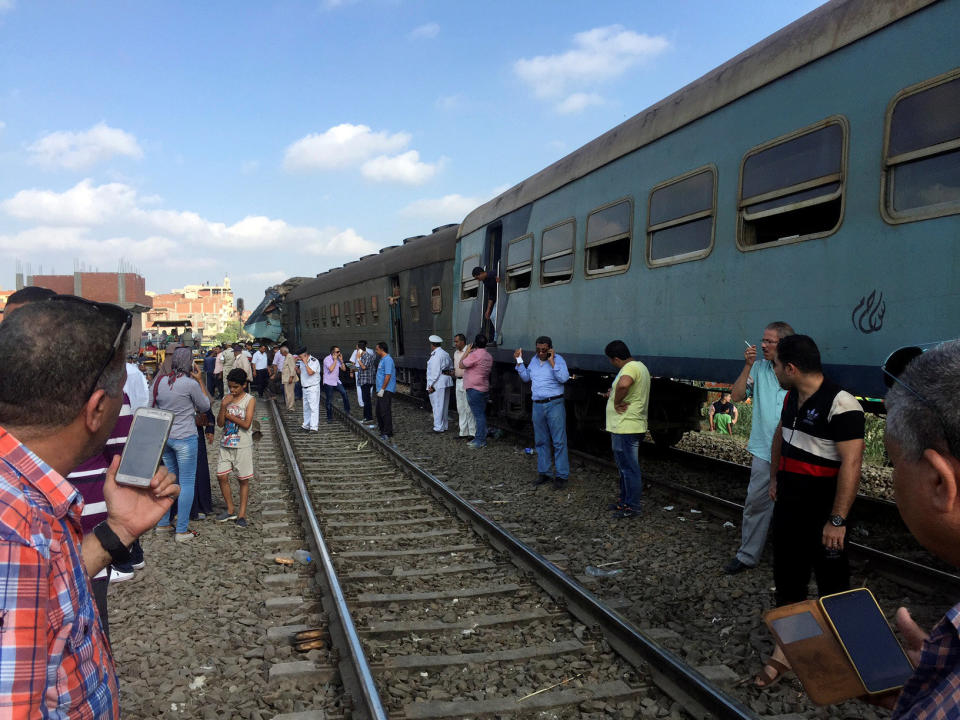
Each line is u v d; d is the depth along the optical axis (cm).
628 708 332
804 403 358
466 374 1090
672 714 324
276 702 340
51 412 128
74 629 116
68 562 117
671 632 412
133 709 336
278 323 3045
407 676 365
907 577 476
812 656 132
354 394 2284
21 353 126
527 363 1049
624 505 674
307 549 596
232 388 681
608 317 820
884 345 463
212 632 423
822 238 515
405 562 560
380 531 655
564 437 805
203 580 519
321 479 898
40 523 111
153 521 159
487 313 1216
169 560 564
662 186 719
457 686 354
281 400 2050
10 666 100
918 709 97
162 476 159
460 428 1200
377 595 475
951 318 418
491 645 402
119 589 500
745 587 479
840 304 499
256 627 429
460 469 939
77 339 131
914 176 448
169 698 346
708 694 317
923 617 430
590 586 495
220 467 684
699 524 638
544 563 499
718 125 636
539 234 1011
